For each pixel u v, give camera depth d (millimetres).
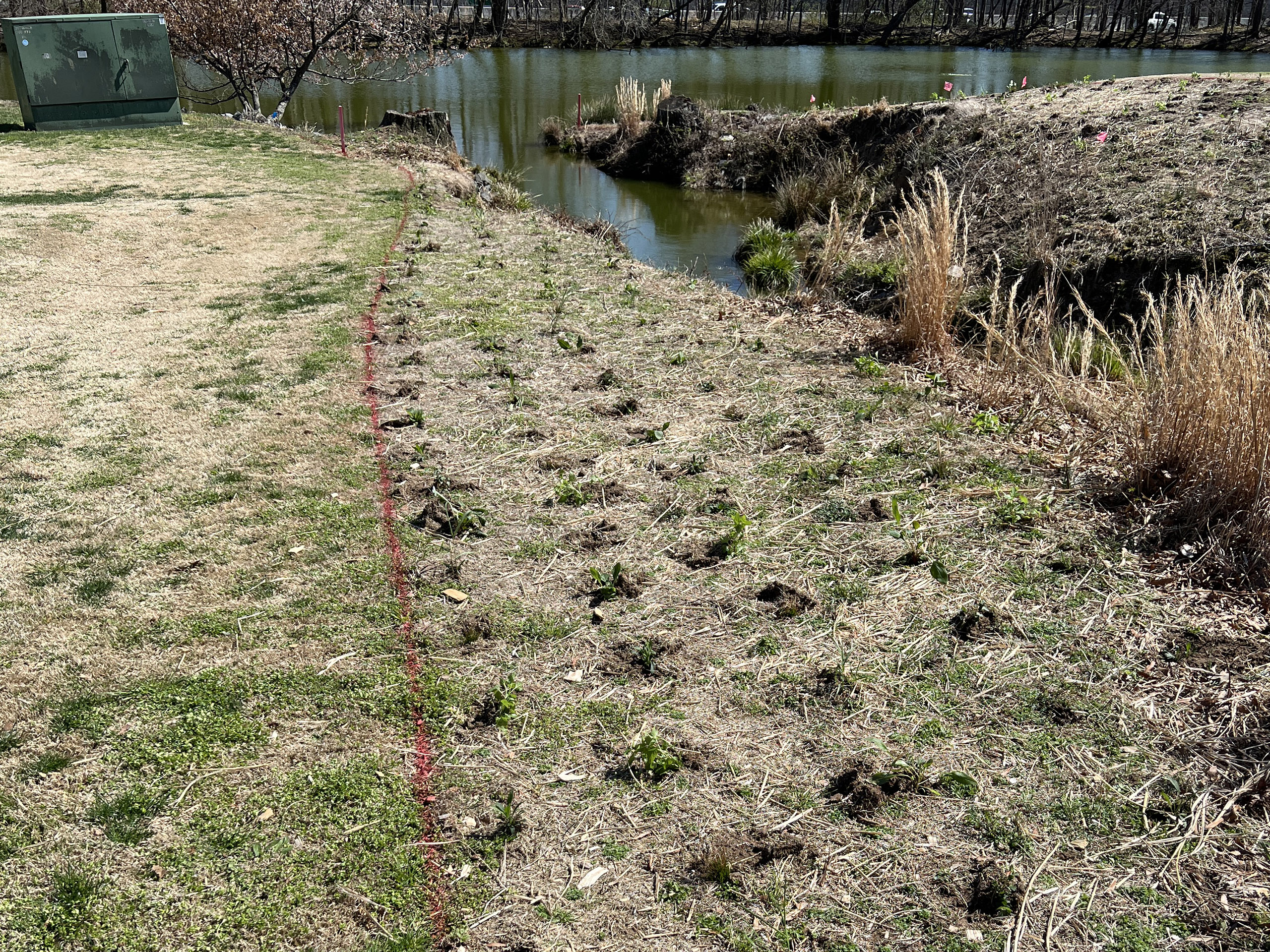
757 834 2273
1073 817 2301
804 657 2867
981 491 3807
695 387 4918
